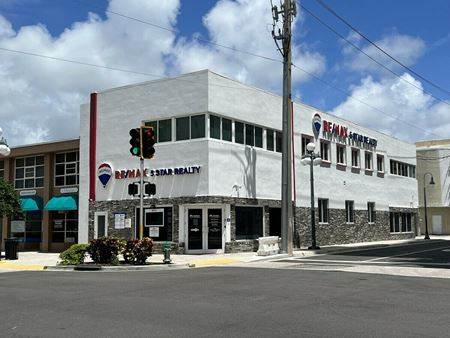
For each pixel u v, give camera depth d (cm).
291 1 2583
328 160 3619
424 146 6378
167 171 2680
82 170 3012
